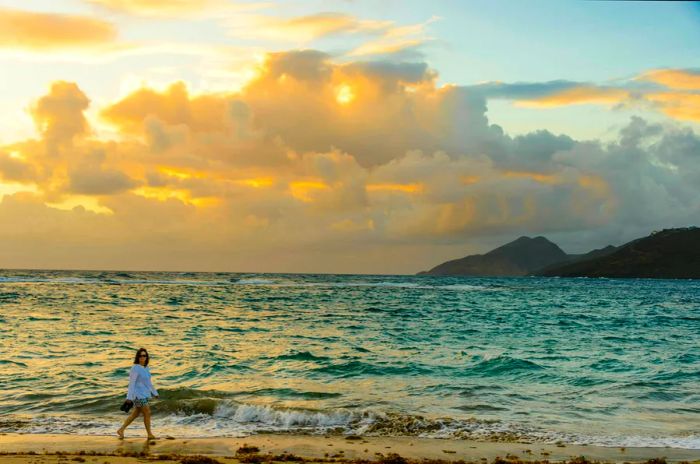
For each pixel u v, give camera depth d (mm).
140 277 160000
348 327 38719
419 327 39344
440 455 11398
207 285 114062
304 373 20156
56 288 88250
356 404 15625
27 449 11406
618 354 26328
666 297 97938
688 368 22109
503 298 84188
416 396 16750
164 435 12719
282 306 59969
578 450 11789
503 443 12297
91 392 16797
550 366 22266
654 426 13781
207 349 26219
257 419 14039
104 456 10797
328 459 10977
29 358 22844
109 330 34250
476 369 21188
